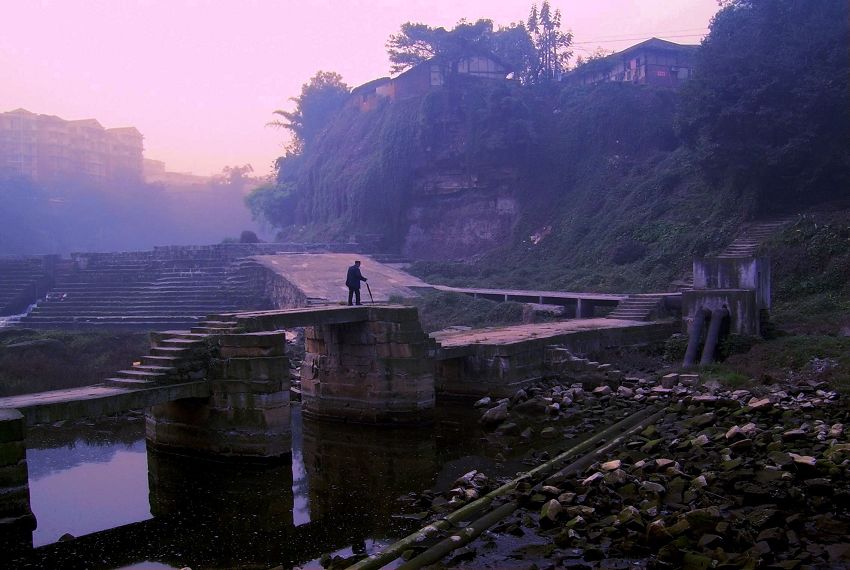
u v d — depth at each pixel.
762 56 29.06
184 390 12.25
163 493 10.83
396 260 44.38
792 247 25.97
